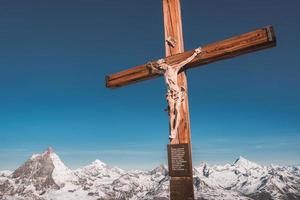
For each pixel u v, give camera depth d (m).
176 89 3.45
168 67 3.57
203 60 3.48
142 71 3.97
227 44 3.35
